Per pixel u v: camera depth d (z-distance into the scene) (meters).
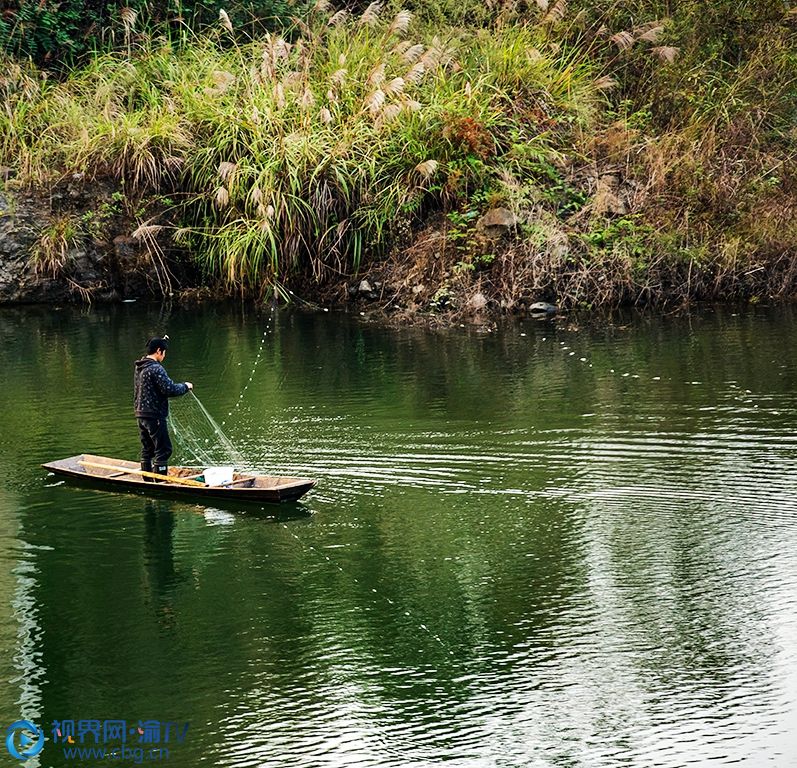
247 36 45.28
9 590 17.70
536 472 22.00
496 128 39.78
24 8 43.69
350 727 13.95
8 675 15.30
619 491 20.89
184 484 21.33
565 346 32.19
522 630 16.09
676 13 42.53
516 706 14.28
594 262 37.09
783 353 30.38
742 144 40.56
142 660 15.59
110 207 39.72
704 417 24.97
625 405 26.03
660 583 17.31
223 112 39.50
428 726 13.91
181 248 40.03
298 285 39.19
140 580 18.00
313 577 17.95
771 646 15.41
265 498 20.84
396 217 38.50
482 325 35.28
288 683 14.96
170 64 42.06
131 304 39.25
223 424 25.41
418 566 18.20
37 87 41.41
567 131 40.25
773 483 20.98
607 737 13.59
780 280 38.19
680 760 13.14
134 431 25.16
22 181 39.81
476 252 37.53
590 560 18.17
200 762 13.35
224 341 33.59
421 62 39.44
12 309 38.75
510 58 40.97
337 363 30.83
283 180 38.44
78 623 16.67
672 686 14.59
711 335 32.91
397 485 21.56
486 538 19.14
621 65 42.47
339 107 40.06
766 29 42.28
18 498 21.50
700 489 20.84
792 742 13.39
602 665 15.10
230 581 17.89
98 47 45.41
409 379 28.94
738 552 18.23
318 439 24.22
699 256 37.25
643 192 38.38
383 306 37.62
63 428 25.42
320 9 42.75
